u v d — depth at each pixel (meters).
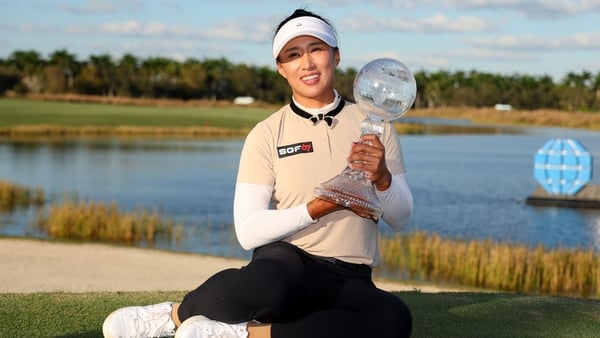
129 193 25.91
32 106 93.44
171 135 64.44
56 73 129.38
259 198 3.62
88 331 4.50
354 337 3.32
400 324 3.36
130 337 3.55
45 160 38.69
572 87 141.00
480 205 25.45
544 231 20.28
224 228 17.97
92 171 33.53
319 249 3.55
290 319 3.47
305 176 3.60
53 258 11.56
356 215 3.57
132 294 5.70
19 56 135.88
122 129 65.62
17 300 5.26
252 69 146.88
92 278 9.92
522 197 27.77
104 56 137.12
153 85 135.38
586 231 20.41
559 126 111.06
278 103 143.62
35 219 17.77
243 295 3.31
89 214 15.80
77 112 84.94
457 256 12.80
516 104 145.12
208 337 3.26
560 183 25.84
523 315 5.17
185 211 21.64
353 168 3.48
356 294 3.48
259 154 3.65
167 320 3.57
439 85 153.38
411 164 42.84
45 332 4.47
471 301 5.61
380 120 3.72
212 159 41.47
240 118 85.12
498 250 13.03
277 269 3.36
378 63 3.69
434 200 26.72
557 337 4.64
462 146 60.34
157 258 11.94
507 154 51.75
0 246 12.62
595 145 58.81
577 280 12.62
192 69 139.12
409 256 13.69
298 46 3.61
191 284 9.65
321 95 3.68
